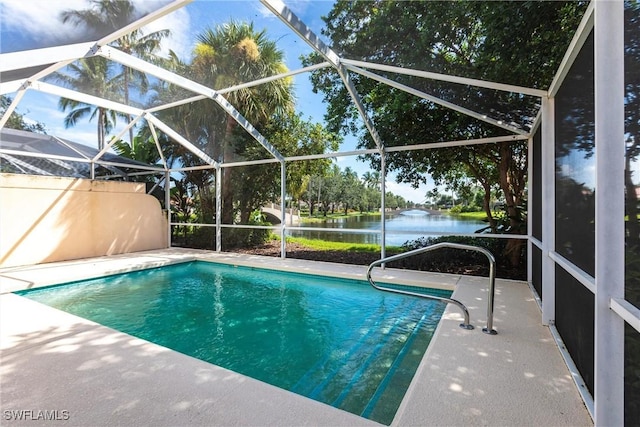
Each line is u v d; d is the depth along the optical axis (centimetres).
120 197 787
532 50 287
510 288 436
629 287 125
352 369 264
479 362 230
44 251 652
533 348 253
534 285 434
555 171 288
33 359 239
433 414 173
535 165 418
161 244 883
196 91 486
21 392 195
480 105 394
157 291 509
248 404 183
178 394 193
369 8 378
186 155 850
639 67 120
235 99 589
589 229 188
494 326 299
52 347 260
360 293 488
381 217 581
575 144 217
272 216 995
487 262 573
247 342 321
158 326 365
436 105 507
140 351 254
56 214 672
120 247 782
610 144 132
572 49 209
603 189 134
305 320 379
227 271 639
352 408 209
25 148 649
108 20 305
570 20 239
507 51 303
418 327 352
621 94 128
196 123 657
